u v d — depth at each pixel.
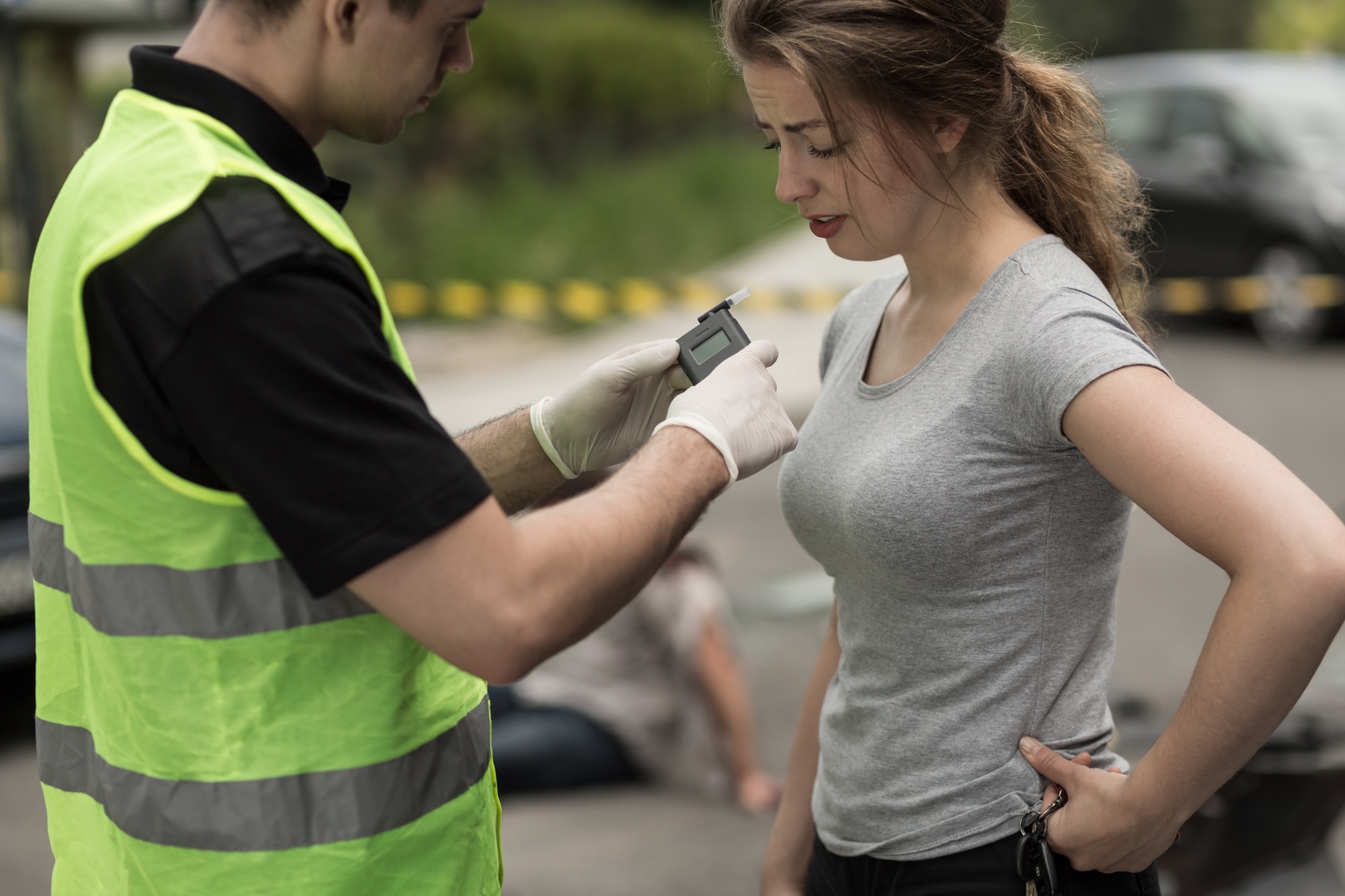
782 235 15.98
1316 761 2.66
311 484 1.30
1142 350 1.55
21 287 8.34
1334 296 10.32
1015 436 1.64
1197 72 11.54
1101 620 1.75
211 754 1.46
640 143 18.67
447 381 10.60
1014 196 1.82
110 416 1.36
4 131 9.86
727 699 4.07
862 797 1.82
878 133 1.67
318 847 1.49
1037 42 1.90
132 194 1.36
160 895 1.52
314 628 1.46
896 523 1.69
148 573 1.44
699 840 3.83
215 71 1.44
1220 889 2.78
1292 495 1.44
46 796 1.71
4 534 4.57
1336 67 11.72
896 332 1.85
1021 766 1.71
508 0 18.97
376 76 1.46
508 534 1.37
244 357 1.28
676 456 1.53
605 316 12.58
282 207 1.33
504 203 15.44
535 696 4.32
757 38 1.68
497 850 1.73
